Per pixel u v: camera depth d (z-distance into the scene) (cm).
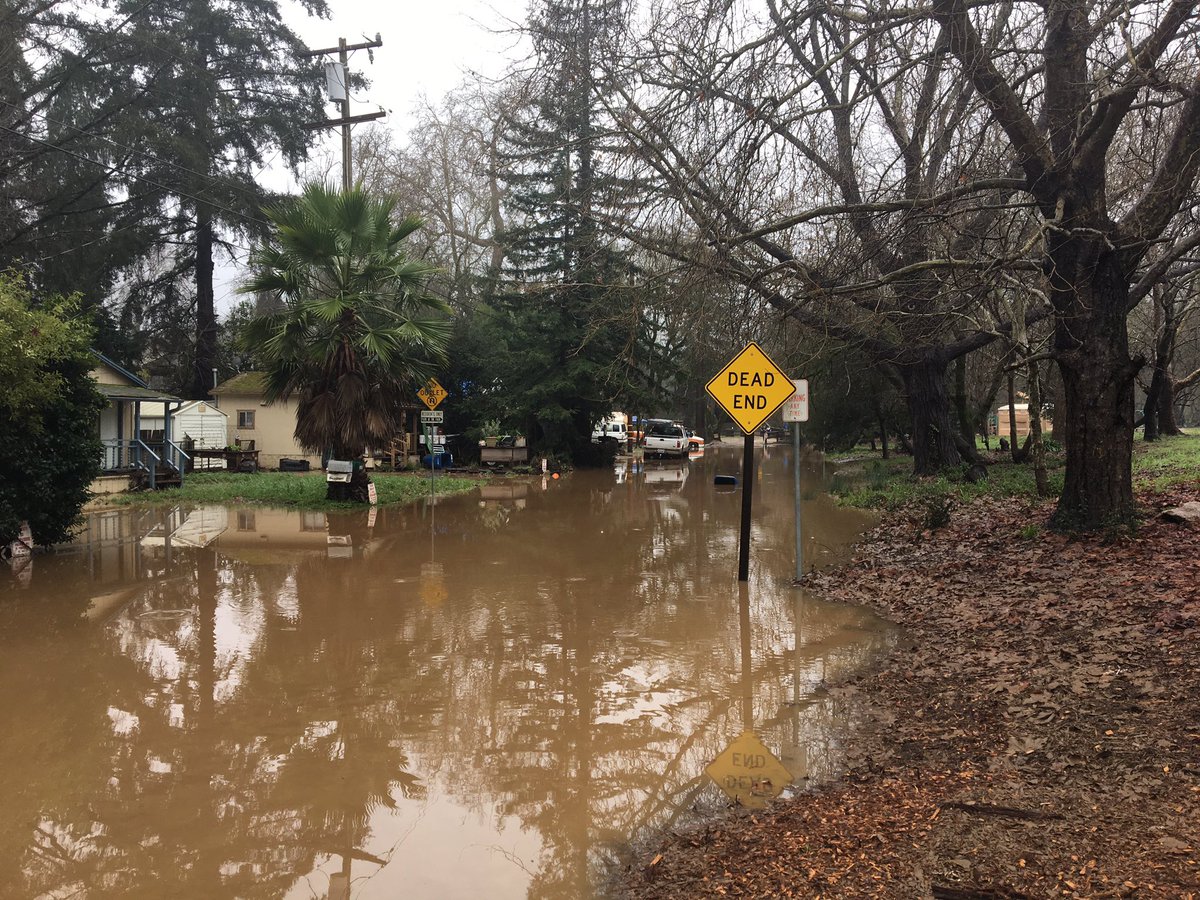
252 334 2072
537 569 1259
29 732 602
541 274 3584
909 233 1102
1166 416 3322
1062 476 1877
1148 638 633
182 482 2558
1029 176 1057
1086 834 373
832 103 1166
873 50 1009
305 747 575
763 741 572
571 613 966
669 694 679
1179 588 742
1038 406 1565
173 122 3506
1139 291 1081
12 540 1363
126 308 3834
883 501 1947
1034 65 1138
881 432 3762
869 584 1059
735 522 1841
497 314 3669
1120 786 415
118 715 637
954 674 656
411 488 2620
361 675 735
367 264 2111
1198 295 2597
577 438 3875
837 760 527
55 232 3409
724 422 8475
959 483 2036
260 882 404
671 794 495
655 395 3634
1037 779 439
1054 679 591
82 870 415
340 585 1139
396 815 477
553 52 1148
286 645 834
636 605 1005
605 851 433
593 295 3167
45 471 1359
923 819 412
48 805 486
